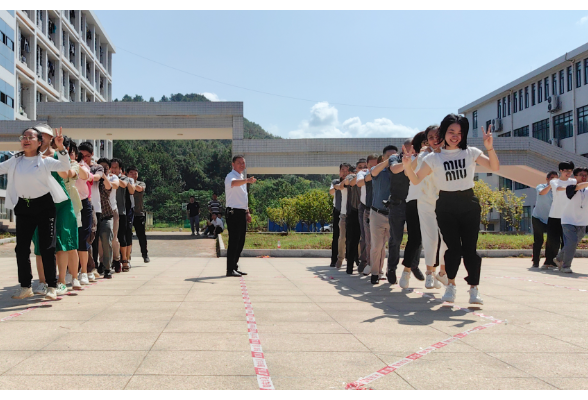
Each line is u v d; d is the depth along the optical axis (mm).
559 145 34500
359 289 5801
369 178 6496
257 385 2342
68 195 5164
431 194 5285
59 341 3170
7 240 15898
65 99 41781
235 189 7316
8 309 4367
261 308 4445
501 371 2586
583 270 8398
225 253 11703
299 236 18891
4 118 30328
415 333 3463
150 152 95562
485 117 45125
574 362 2756
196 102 20594
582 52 31953
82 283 5910
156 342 3152
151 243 16125
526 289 5863
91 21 48750
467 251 4590
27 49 34438
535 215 8844
